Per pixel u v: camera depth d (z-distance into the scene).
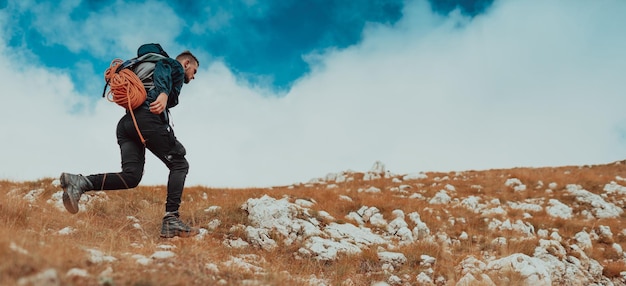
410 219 13.91
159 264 3.98
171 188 5.70
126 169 5.35
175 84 5.49
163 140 5.36
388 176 29.39
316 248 8.51
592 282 11.65
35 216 6.80
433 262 8.55
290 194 15.27
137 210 10.13
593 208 21.62
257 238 8.95
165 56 5.77
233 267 4.77
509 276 7.23
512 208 19.55
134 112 5.24
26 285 2.65
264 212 9.89
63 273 3.08
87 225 6.68
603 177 27.27
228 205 10.66
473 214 16.42
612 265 13.12
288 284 4.81
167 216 5.69
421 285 7.30
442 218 15.23
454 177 27.88
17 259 3.04
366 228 12.34
